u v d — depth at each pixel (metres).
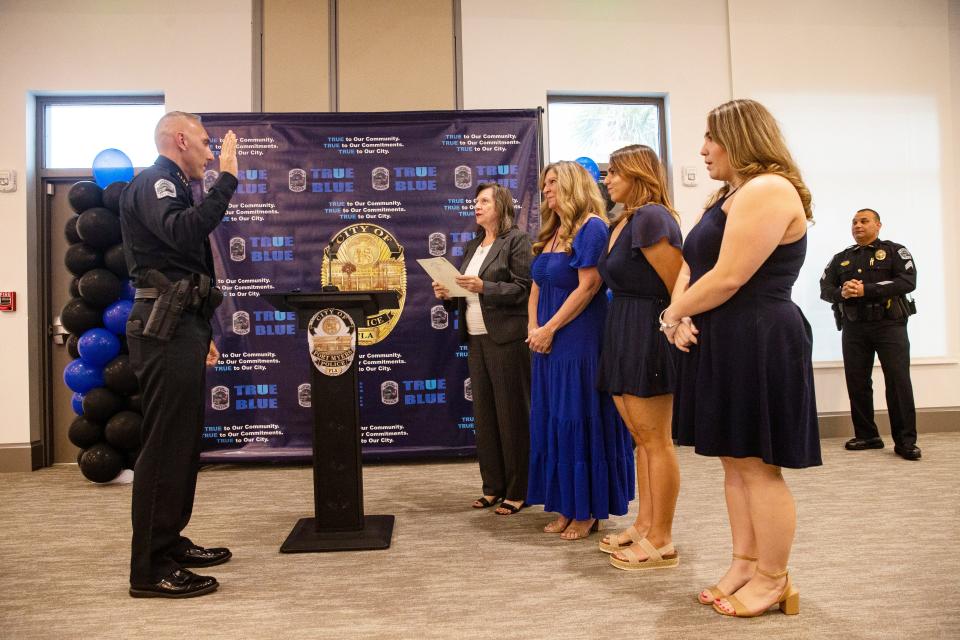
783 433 1.50
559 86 4.33
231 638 1.56
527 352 2.73
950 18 4.65
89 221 3.41
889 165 4.56
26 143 4.05
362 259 3.96
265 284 3.91
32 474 3.82
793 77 4.51
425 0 4.24
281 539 2.40
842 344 4.02
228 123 3.94
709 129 1.67
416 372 3.95
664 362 1.93
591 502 2.28
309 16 4.18
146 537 1.85
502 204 2.87
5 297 3.98
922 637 1.48
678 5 4.46
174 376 1.87
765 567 1.62
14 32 4.07
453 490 3.16
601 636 1.52
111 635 1.58
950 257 4.57
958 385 4.53
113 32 4.10
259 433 3.86
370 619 1.66
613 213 3.87
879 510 2.60
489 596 1.80
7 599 1.84
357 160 3.98
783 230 1.48
